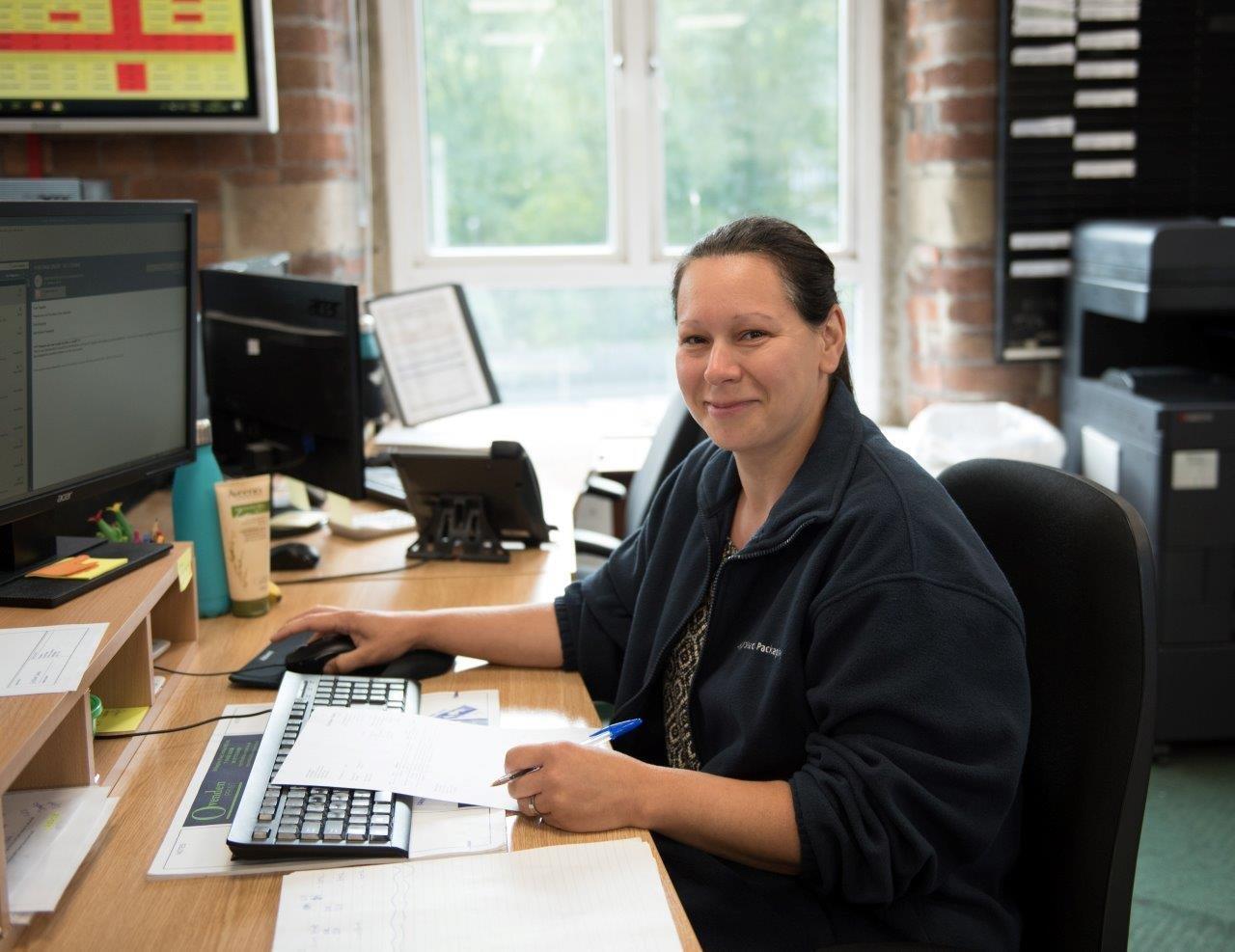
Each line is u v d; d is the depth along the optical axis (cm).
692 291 134
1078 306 315
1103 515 124
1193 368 304
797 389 133
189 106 311
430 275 365
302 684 145
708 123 367
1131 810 117
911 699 116
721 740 137
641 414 334
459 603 182
